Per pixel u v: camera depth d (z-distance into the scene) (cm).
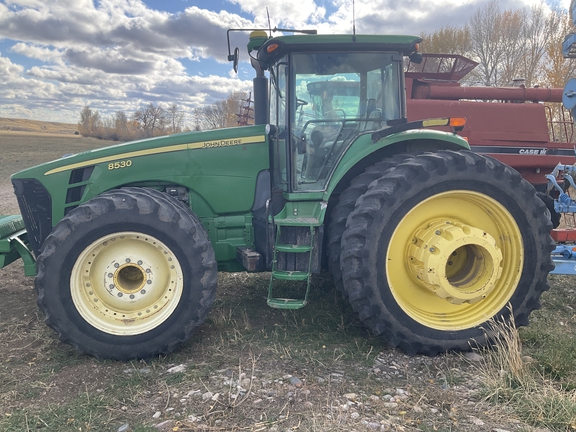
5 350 339
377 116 373
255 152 381
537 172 832
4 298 456
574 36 486
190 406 257
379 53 365
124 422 245
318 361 310
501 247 350
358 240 315
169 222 316
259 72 436
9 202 1108
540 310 407
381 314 317
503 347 308
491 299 345
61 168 371
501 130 800
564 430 232
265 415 247
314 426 235
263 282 484
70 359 322
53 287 309
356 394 269
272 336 353
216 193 380
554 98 859
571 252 400
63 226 312
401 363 313
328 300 425
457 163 321
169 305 323
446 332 325
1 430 239
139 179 373
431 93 843
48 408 260
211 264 322
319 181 370
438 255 318
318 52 357
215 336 355
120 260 327
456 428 236
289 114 355
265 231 368
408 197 315
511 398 260
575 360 299
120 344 315
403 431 232
